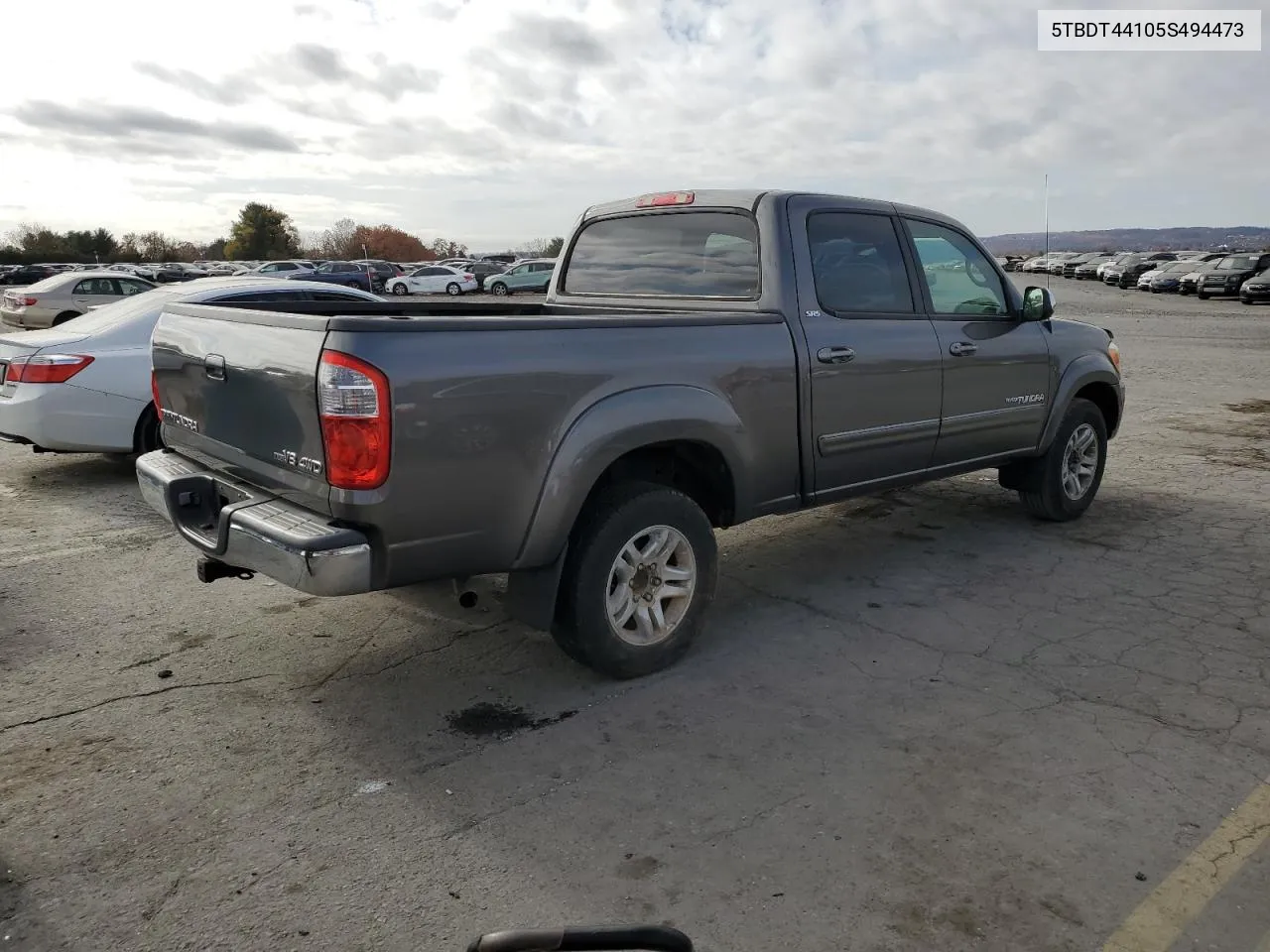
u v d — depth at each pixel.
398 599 4.59
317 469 3.09
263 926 2.43
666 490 3.80
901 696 3.69
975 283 5.32
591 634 3.64
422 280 42.59
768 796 3.00
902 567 5.26
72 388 6.68
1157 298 36.69
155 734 3.42
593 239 5.24
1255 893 2.52
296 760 3.25
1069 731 3.40
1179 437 9.10
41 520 6.20
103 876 2.63
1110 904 2.48
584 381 3.46
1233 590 4.85
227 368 3.47
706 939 2.36
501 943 1.67
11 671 3.93
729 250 4.47
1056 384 5.77
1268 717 3.49
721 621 4.50
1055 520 6.11
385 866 2.67
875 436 4.66
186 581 5.04
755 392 4.06
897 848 2.72
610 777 3.12
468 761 3.24
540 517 3.40
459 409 3.13
